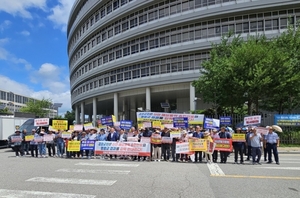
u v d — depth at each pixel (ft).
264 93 68.49
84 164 38.70
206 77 77.56
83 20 163.02
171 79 109.70
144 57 117.80
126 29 126.82
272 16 96.43
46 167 35.73
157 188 23.29
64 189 23.26
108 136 49.39
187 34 107.86
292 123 66.13
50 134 51.72
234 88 67.97
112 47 135.85
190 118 63.16
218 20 102.83
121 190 22.71
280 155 52.70
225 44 81.92
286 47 73.92
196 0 105.40
